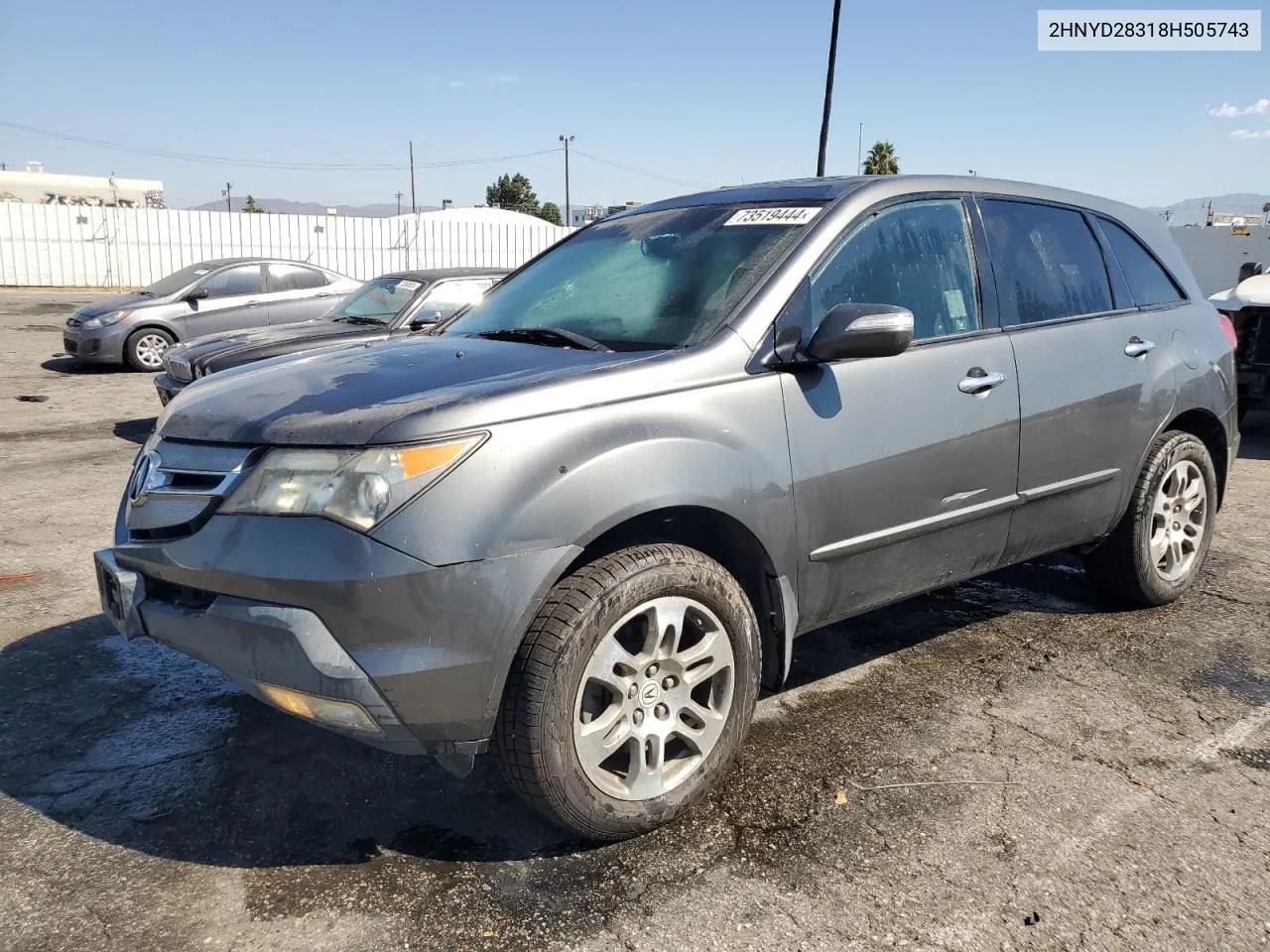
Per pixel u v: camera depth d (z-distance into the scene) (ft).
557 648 8.17
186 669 12.84
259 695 8.25
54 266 95.81
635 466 8.55
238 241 99.81
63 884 8.41
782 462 9.58
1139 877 8.44
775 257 10.39
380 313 30.12
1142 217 15.15
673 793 9.10
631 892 8.30
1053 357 12.26
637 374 8.98
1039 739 10.87
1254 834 9.05
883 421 10.42
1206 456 14.84
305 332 28.25
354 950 7.59
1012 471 11.82
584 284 11.85
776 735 11.01
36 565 17.03
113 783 10.04
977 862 8.66
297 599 7.75
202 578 8.20
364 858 8.79
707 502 8.96
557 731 8.25
